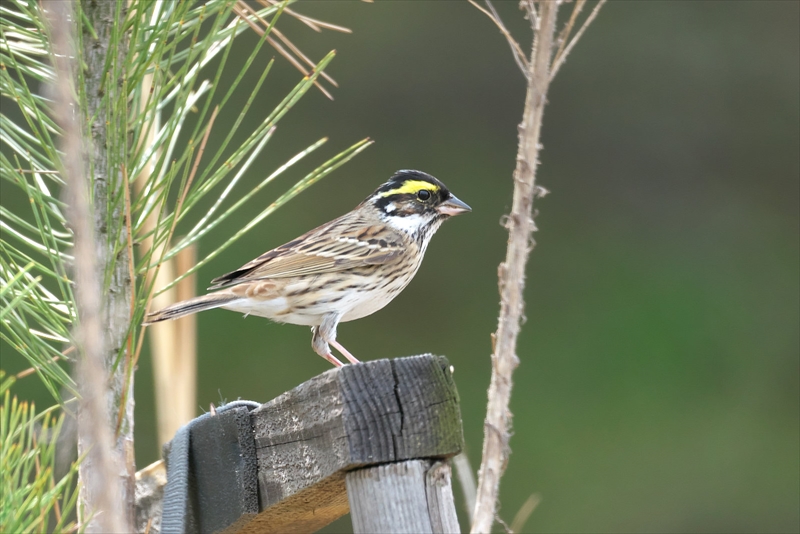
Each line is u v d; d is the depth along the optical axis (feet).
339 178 52.37
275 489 16.07
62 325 15.24
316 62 53.16
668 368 49.14
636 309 51.06
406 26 54.08
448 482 14.53
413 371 14.52
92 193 15.23
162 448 18.66
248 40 52.06
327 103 53.21
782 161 54.29
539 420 48.14
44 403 44.57
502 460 16.44
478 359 49.62
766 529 46.44
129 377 15.98
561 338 50.31
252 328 48.52
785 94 54.29
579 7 17.06
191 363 22.70
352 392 14.34
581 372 49.39
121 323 16.69
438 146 53.62
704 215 53.78
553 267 52.54
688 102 54.60
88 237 10.43
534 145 16.97
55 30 10.64
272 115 16.75
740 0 54.39
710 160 54.44
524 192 16.90
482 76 54.13
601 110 54.75
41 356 15.23
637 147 54.65
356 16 53.88
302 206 51.37
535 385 49.19
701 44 54.49
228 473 16.75
